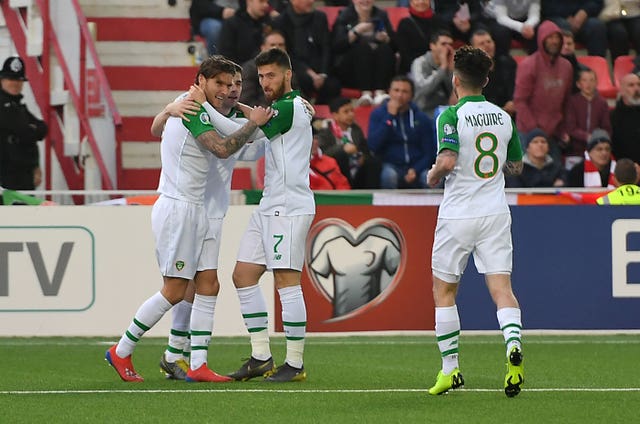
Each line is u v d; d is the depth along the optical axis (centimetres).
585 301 3656
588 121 4584
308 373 2766
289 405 2191
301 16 4547
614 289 3656
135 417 2052
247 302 2577
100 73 4406
